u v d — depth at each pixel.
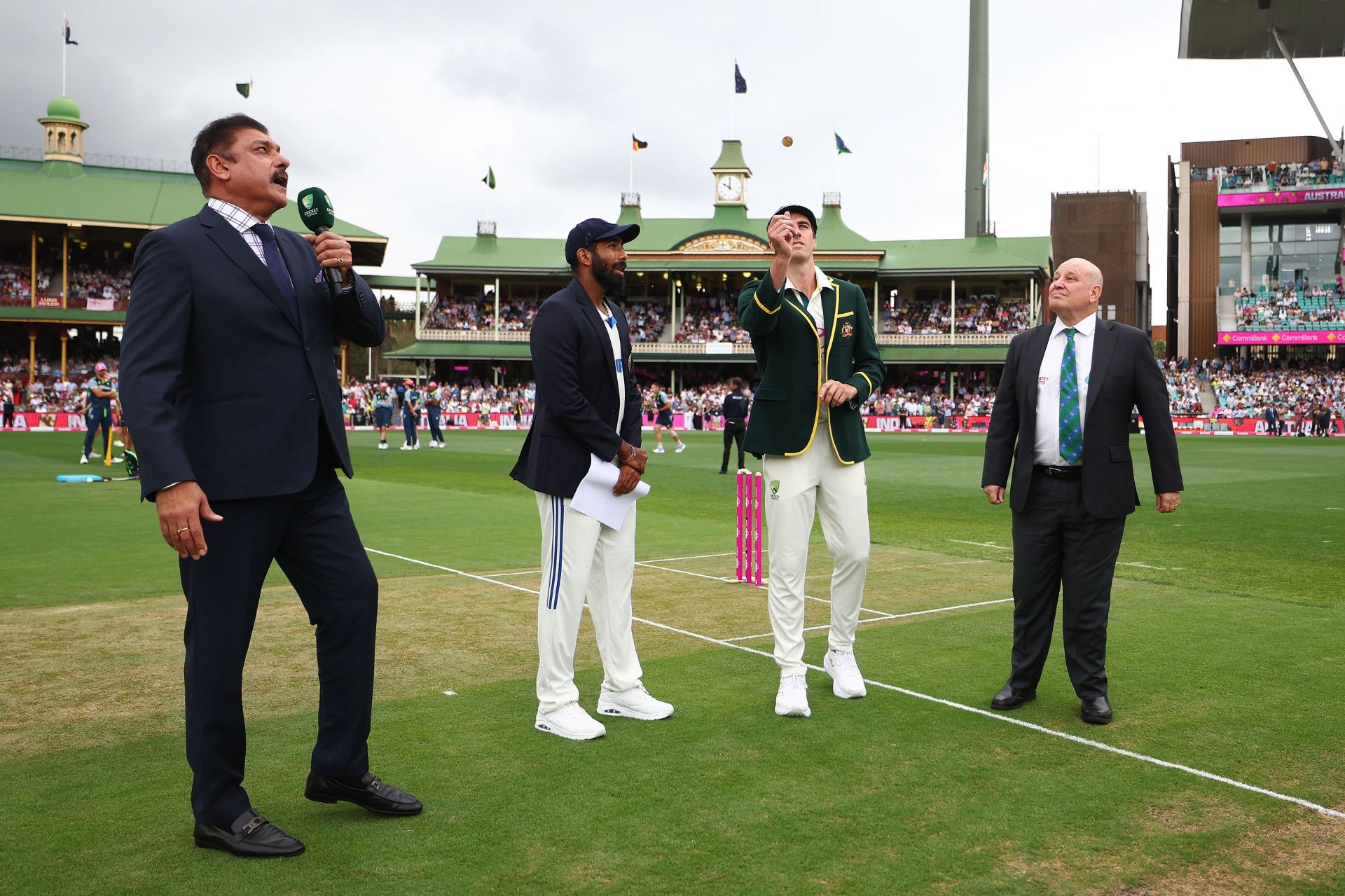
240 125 3.33
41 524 11.10
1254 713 4.72
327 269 3.38
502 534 10.85
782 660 4.80
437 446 29.98
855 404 4.92
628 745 4.26
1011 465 5.11
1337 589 7.88
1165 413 4.73
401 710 4.72
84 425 41.78
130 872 3.07
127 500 13.49
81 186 50.84
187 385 3.23
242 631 3.26
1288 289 53.88
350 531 3.52
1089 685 4.63
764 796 3.69
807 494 4.84
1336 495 15.55
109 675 5.29
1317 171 53.66
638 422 4.83
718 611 7.05
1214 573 8.62
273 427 3.26
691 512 13.35
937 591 7.80
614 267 4.46
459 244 60.34
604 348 4.50
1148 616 6.87
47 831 3.38
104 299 49.22
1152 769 3.99
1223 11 42.88
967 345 54.53
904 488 17.06
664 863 3.14
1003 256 56.41
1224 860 3.21
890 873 3.09
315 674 5.31
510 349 56.00
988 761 4.08
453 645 5.98
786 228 4.63
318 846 3.27
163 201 51.50
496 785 3.79
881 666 5.60
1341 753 4.19
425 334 56.75
